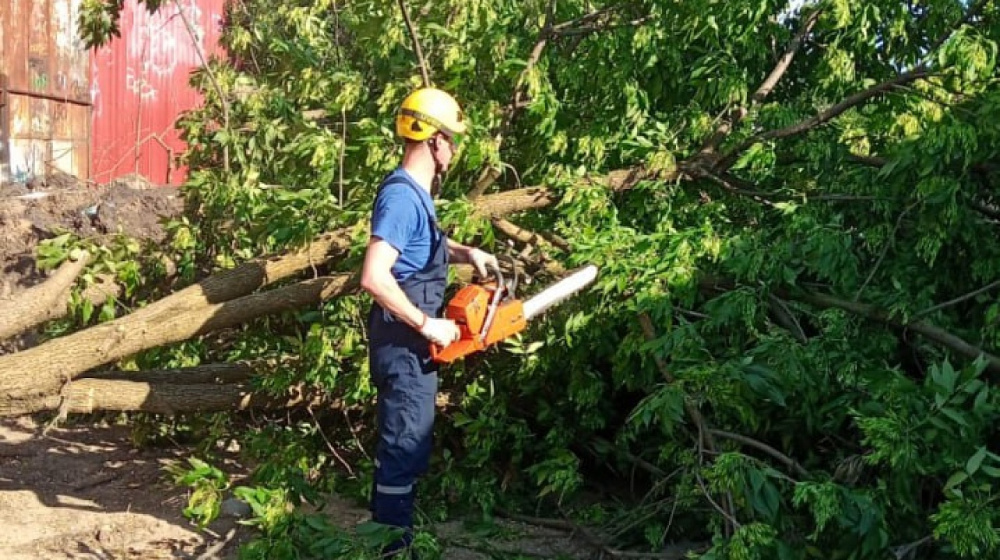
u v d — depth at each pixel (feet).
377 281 10.44
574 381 13.93
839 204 14.35
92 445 16.46
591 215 14.19
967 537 9.27
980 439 10.76
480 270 11.79
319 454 14.58
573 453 14.17
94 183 26.50
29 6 31.30
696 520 12.96
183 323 12.89
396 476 11.18
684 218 15.05
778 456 11.36
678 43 15.44
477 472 14.32
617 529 12.98
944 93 14.05
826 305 13.07
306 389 14.52
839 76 14.98
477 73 15.74
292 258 14.14
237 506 13.60
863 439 11.43
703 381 11.31
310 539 11.79
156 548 12.30
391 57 16.38
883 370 11.14
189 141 17.94
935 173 12.59
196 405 13.56
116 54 34.37
